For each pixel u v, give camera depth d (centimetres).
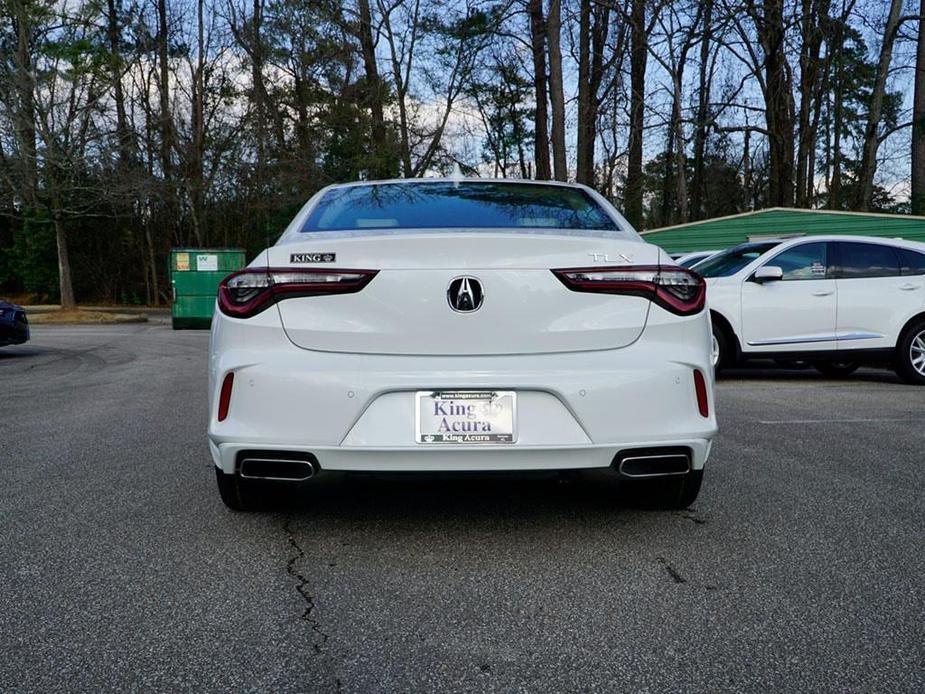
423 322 306
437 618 260
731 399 775
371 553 322
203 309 2230
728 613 263
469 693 213
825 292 909
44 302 3953
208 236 3647
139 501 399
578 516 374
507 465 305
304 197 3094
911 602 272
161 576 297
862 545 331
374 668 227
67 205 2725
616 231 360
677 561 312
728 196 4522
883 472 459
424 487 430
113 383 931
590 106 2825
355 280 307
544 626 254
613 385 305
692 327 322
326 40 3088
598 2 2558
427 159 3183
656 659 231
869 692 212
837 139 3819
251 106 3344
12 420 657
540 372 303
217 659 232
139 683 218
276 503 370
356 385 301
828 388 874
